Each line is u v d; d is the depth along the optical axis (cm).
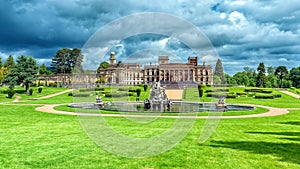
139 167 1041
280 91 7019
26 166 1048
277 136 1631
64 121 2188
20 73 6394
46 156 1172
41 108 3316
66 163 1082
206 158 1161
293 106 3928
